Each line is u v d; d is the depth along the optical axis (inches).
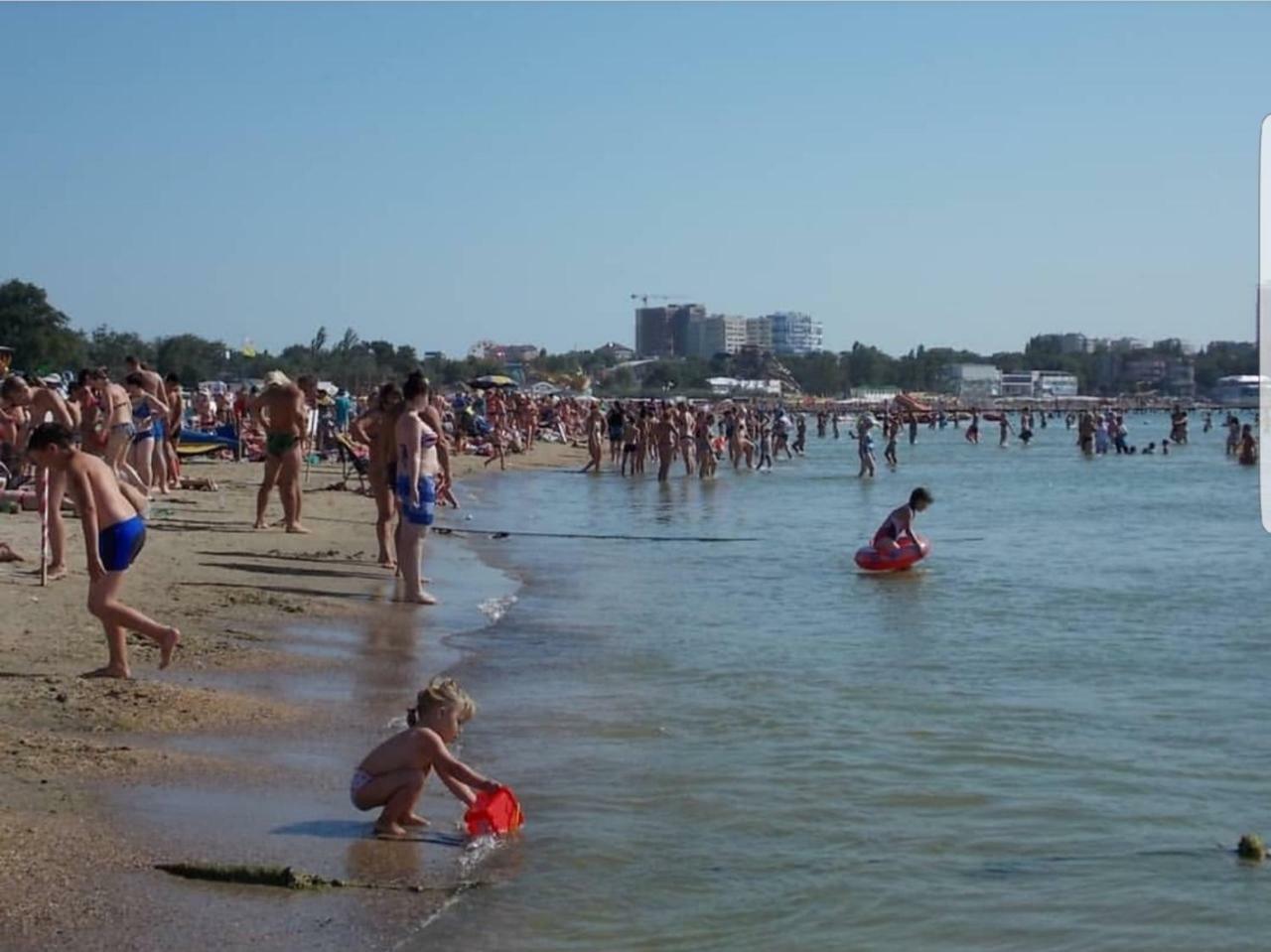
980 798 351.9
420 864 294.7
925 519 1264.8
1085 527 1179.9
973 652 553.0
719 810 338.3
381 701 435.5
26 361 3649.1
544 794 349.1
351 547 798.5
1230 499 1545.3
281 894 271.9
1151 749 400.8
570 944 256.8
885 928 268.2
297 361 5541.3
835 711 443.5
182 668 455.8
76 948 239.3
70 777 332.5
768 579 783.1
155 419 885.8
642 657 530.6
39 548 630.5
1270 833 327.6
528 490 1563.7
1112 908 279.7
